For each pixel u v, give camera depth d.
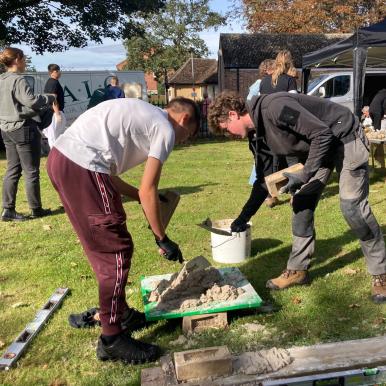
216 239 4.09
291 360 2.49
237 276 3.37
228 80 22.25
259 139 3.10
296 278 3.53
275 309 3.23
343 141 3.04
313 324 3.01
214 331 2.98
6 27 17.00
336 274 3.75
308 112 2.84
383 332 2.89
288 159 4.98
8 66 5.42
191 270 3.21
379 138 7.43
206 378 2.40
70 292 3.67
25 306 3.46
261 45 23.11
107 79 15.38
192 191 7.11
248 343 2.84
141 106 2.49
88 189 2.41
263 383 2.28
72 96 14.67
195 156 11.44
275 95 2.95
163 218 2.94
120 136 2.43
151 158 2.43
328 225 5.03
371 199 6.23
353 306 3.21
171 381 2.40
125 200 6.59
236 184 7.57
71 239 4.98
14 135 5.50
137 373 2.58
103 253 2.53
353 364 2.43
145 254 4.39
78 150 2.40
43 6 17.25
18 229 5.44
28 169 5.71
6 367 2.65
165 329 3.04
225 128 3.12
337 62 10.43
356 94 7.36
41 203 6.44
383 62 10.43
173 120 2.60
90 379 2.56
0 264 4.32
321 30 28.73
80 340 2.95
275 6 29.86
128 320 2.99
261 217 5.48
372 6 29.22
